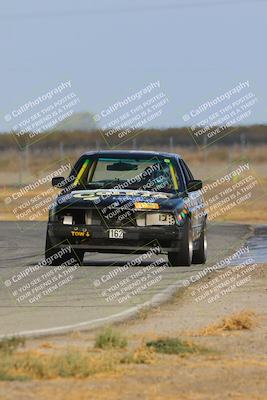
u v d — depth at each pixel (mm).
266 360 22266
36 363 20297
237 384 20000
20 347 23016
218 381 20203
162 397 18812
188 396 18969
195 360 22125
